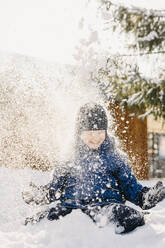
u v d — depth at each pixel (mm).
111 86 5160
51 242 1946
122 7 4672
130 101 5125
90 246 1882
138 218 2039
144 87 5047
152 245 1848
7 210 2982
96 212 2100
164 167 11492
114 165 2287
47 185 2350
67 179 2316
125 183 2279
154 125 10734
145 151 8367
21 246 1901
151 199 2141
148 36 4875
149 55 5043
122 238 1933
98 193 2232
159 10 4871
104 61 4422
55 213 2236
